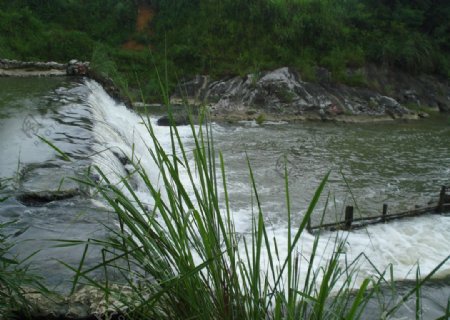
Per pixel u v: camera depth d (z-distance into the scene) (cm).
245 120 2172
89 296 342
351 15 2969
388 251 720
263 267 565
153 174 995
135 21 3155
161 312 223
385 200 1041
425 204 948
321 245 701
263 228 191
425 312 431
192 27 2991
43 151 846
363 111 2383
